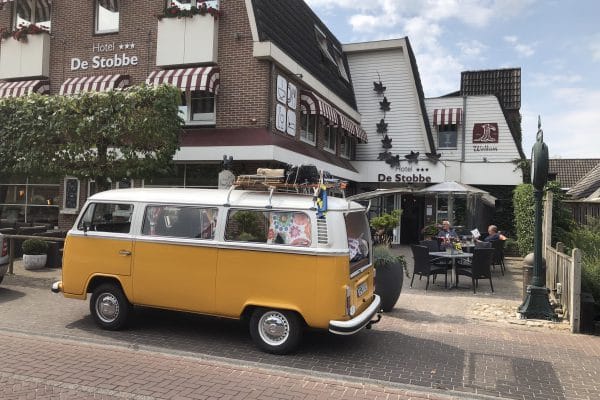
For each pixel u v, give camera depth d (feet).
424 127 73.10
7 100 37.04
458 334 24.06
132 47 48.70
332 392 16.60
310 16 64.23
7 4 53.98
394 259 28.37
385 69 76.07
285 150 43.04
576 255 24.77
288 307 19.76
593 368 19.61
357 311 20.83
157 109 34.58
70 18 51.34
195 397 15.78
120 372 17.81
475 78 90.68
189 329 23.65
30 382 16.60
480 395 16.72
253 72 44.88
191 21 45.73
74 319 24.94
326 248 19.38
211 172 45.91
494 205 62.90
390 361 19.90
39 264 39.34
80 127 33.86
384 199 74.38
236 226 20.93
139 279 22.21
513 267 50.26
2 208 54.49
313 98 52.65
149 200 22.62
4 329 22.75
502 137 73.00
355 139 73.72
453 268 37.19
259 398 15.88
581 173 122.31
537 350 21.79
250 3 44.68
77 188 51.31
